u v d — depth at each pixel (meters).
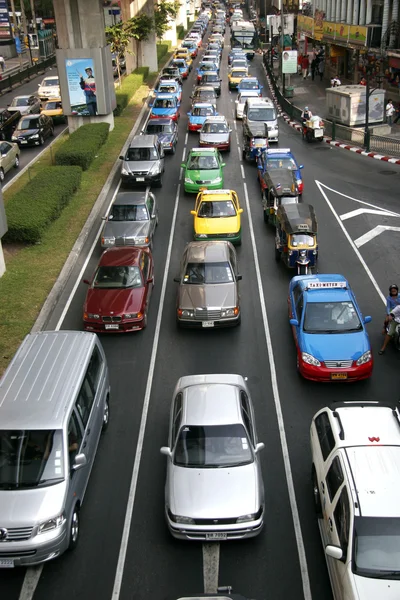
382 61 40.31
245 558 9.30
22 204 22.16
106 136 33.16
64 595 8.77
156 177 26.47
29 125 34.78
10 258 19.83
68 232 21.86
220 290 15.89
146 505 10.38
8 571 9.17
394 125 36.56
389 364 14.20
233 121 39.69
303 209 19.48
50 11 85.38
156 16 57.59
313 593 8.72
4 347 14.79
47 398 10.19
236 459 10.02
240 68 50.78
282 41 46.62
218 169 25.81
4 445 9.52
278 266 19.47
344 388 13.35
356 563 7.76
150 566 9.20
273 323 16.11
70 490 9.38
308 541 9.58
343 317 14.00
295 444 11.74
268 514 10.12
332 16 49.66
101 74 33.97
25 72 59.38
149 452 11.63
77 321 16.45
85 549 9.53
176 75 51.31
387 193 25.86
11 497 9.04
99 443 11.90
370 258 19.75
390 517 8.04
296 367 14.18
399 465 8.72
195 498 9.43
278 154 25.62
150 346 15.22
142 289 16.09
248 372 14.04
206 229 20.36
